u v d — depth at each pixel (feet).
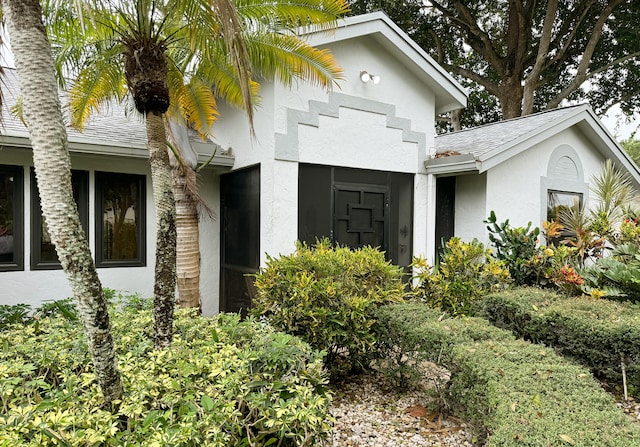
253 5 14.76
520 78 58.13
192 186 19.17
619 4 52.65
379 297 14.79
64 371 9.14
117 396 7.93
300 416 7.63
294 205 19.53
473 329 11.99
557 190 27.14
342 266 14.88
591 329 13.57
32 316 16.89
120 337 11.31
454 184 26.02
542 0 57.41
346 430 11.86
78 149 18.12
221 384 8.24
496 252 24.03
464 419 11.21
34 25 6.95
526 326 15.39
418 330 12.30
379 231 22.43
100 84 16.74
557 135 27.02
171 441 6.41
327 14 15.62
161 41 11.86
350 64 21.12
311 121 19.99
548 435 6.48
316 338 13.62
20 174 18.97
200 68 17.75
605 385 14.61
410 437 11.48
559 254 20.04
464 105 24.32
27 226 19.08
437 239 25.67
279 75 18.12
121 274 21.24
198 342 11.02
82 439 6.47
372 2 54.95
